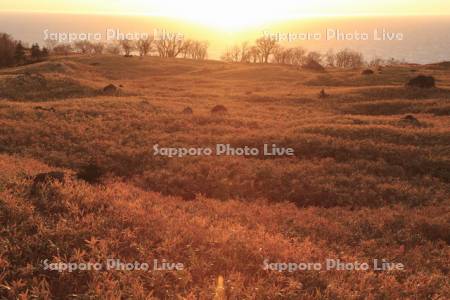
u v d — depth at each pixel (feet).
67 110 121.90
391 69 308.81
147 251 30.32
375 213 56.49
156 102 153.28
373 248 42.80
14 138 88.43
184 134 100.32
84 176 52.75
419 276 34.06
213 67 385.91
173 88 233.96
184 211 45.88
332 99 181.37
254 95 193.06
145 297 24.26
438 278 34.04
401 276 34.73
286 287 27.27
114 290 24.75
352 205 62.03
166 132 103.65
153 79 297.74
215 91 223.10
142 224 35.40
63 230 31.19
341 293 27.66
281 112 150.41
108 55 435.94
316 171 74.59
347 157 83.66
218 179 69.31
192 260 29.78
